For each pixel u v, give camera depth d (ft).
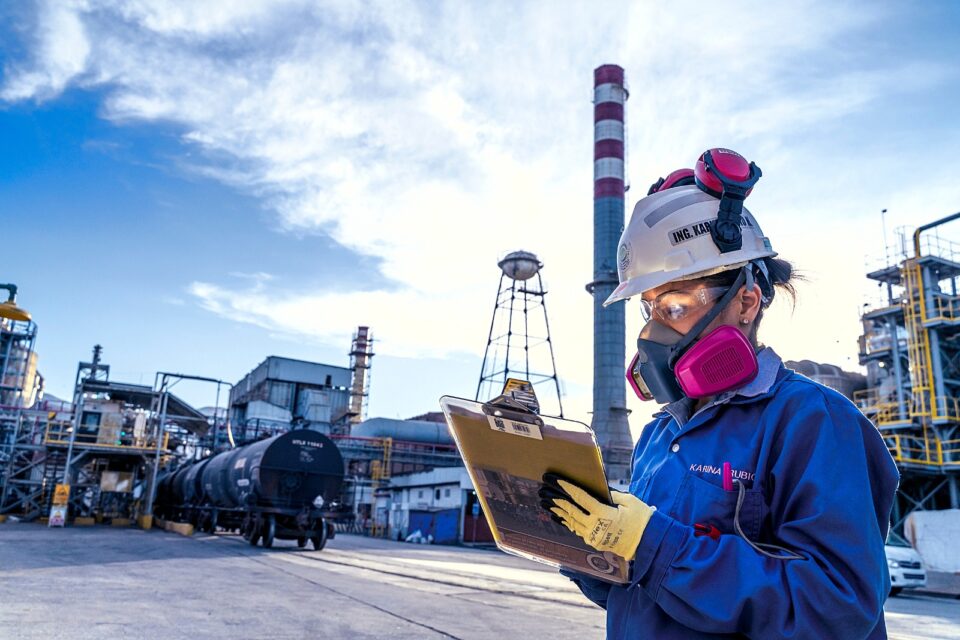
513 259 132.36
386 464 158.92
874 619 3.80
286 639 17.58
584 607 26.22
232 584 29.14
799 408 4.37
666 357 5.11
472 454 4.75
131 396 104.88
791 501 4.09
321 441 62.44
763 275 5.24
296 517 58.90
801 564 3.81
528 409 4.10
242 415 199.72
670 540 4.06
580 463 4.09
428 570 42.55
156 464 96.32
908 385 91.86
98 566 34.40
